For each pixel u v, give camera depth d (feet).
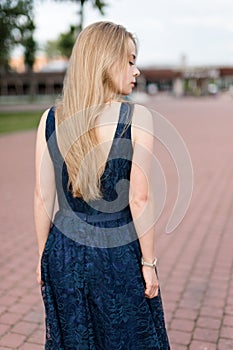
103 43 4.91
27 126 62.44
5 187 24.90
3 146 42.42
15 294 11.48
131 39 5.13
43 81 171.94
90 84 4.92
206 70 193.36
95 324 5.44
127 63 5.07
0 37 69.10
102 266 5.19
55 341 5.51
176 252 14.49
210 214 19.02
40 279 5.73
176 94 188.34
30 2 61.21
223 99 160.86
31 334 9.58
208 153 37.04
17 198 22.38
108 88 5.03
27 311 10.58
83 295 5.32
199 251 14.60
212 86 190.80
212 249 14.78
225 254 14.29
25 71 169.48
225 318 10.21
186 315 10.34
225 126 60.64
